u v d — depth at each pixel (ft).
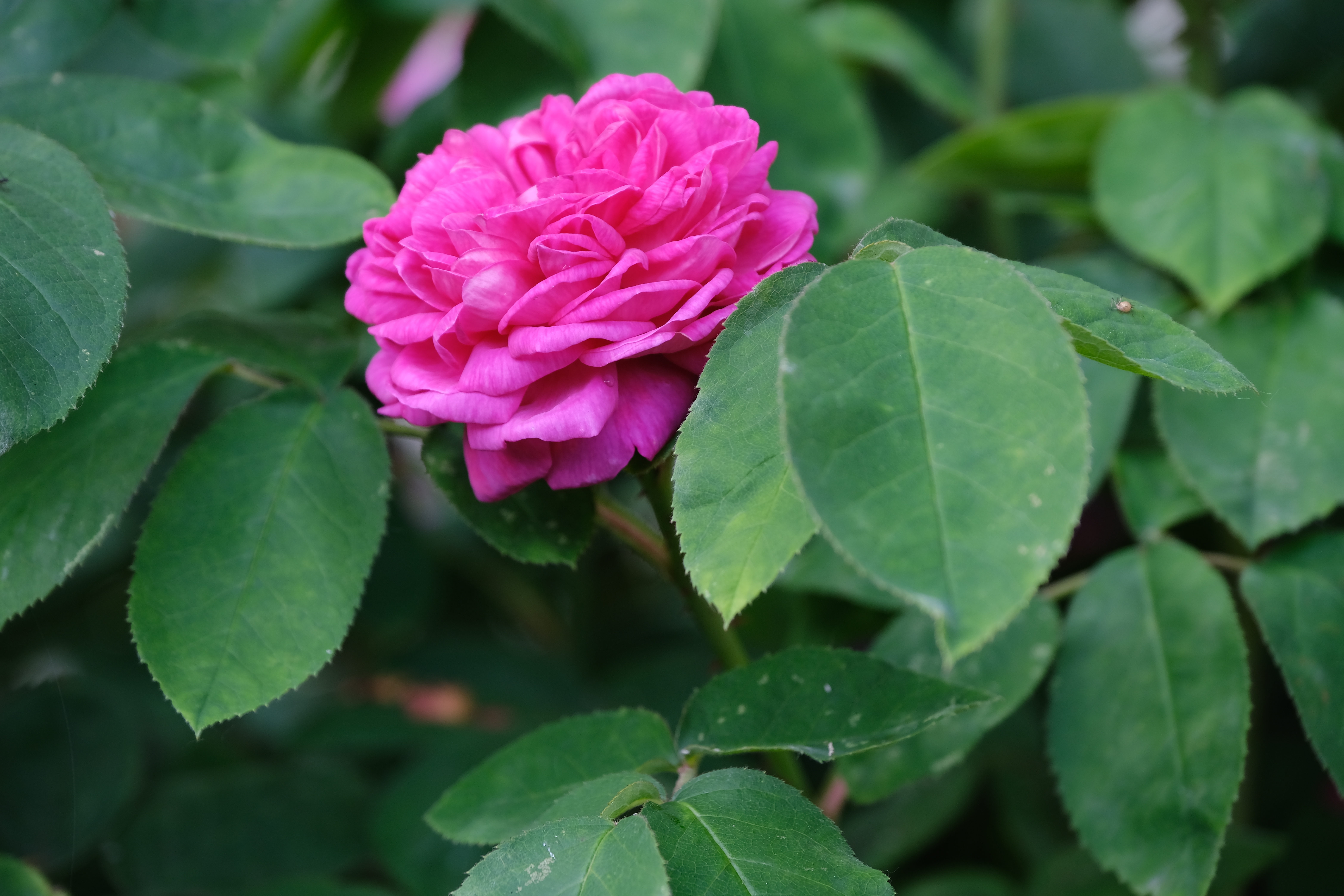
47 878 2.12
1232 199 2.09
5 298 1.81
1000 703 1.98
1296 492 2.00
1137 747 1.96
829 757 1.85
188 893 2.19
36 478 1.89
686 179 1.79
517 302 1.78
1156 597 1.99
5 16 2.00
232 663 1.85
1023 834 2.23
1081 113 2.19
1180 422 2.04
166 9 2.03
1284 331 2.07
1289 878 2.18
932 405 1.70
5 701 2.20
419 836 2.19
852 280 1.74
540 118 1.86
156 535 1.88
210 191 1.95
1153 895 1.93
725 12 2.20
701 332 1.78
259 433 1.92
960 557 1.67
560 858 1.77
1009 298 1.72
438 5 2.15
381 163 2.19
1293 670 1.95
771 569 1.74
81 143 1.95
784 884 1.77
